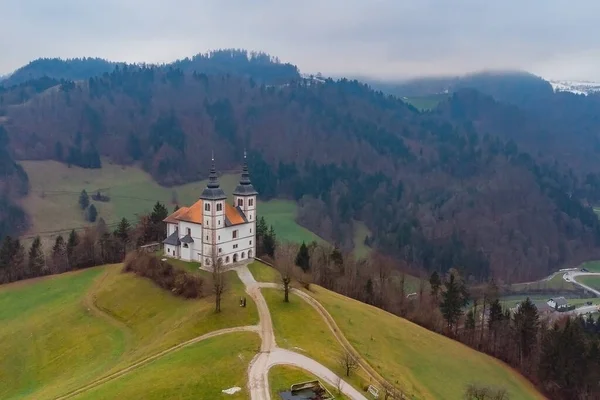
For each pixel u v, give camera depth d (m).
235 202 153.88
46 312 138.12
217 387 79.06
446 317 153.62
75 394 86.38
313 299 127.88
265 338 100.88
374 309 141.12
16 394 102.69
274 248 177.62
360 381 86.38
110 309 131.75
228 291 124.94
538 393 126.62
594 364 124.62
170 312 122.75
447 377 111.88
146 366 92.81
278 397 76.25
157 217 192.12
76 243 187.62
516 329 142.88
